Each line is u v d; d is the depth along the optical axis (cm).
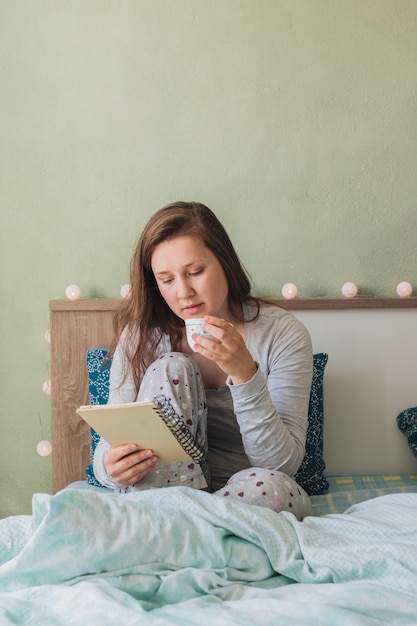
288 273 222
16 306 229
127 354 170
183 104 221
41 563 116
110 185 224
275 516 128
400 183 218
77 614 104
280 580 121
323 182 219
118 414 136
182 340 170
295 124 219
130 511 122
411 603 108
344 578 117
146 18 220
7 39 222
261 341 166
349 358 211
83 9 221
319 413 200
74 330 212
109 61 221
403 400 211
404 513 133
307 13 216
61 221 226
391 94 216
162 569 119
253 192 221
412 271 219
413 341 210
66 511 118
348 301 209
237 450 171
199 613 103
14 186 226
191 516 125
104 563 117
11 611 106
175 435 141
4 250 228
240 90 219
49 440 234
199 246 154
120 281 226
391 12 215
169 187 223
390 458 212
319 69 217
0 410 234
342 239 220
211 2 218
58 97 223
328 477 211
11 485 236
